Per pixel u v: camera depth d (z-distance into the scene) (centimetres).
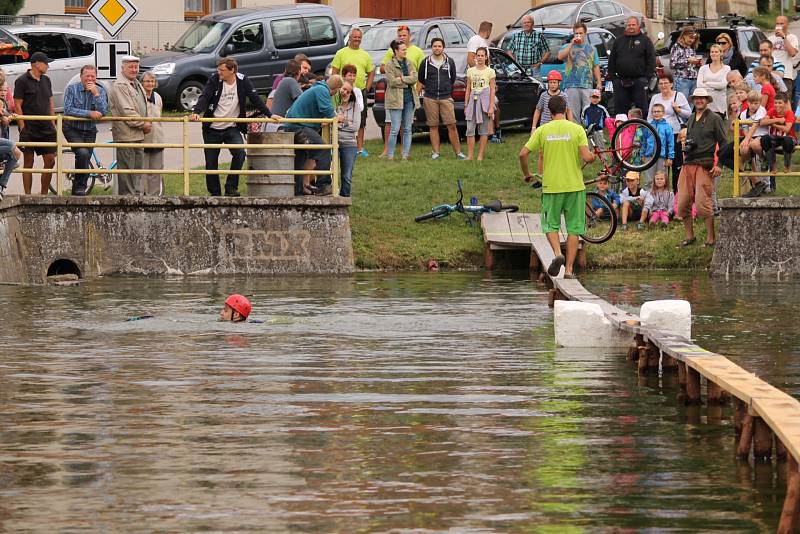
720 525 1454
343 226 4219
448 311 3200
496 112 5472
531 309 3253
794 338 2748
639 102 5025
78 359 2462
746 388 1800
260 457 1725
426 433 1862
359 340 2720
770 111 4384
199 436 1839
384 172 5038
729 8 10419
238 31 6166
